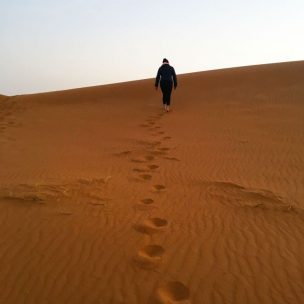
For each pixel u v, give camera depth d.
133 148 9.38
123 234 4.52
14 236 4.46
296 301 3.28
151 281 3.57
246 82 20.92
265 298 3.32
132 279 3.61
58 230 4.61
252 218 4.99
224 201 5.60
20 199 5.50
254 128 11.12
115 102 19.94
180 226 4.77
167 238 4.44
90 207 5.32
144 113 15.51
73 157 8.52
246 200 5.60
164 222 4.92
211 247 4.21
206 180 6.62
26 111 17.97
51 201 5.46
